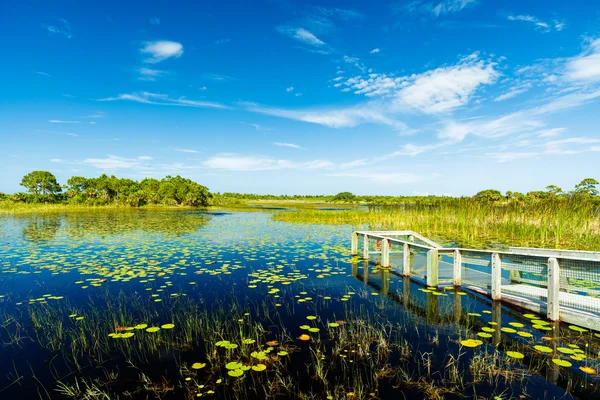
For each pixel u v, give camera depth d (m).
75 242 12.88
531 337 4.09
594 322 4.18
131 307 5.47
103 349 4.00
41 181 53.03
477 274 6.95
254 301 5.74
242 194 116.00
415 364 3.56
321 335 4.32
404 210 21.88
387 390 3.09
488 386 3.12
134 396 3.05
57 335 4.40
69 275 7.58
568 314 4.46
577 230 11.56
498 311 5.09
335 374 3.38
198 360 3.71
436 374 3.35
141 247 11.65
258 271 7.93
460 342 4.05
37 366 3.62
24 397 3.06
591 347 3.79
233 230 17.69
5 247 11.62
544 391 3.03
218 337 4.28
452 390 3.06
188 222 23.22
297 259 9.45
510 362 3.55
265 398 2.99
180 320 4.88
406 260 7.29
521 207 15.00
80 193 51.66
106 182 53.12
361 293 6.16
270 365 3.58
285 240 13.61
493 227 14.28
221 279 7.23
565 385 3.12
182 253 10.46
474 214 15.48
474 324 4.60
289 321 4.81
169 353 3.88
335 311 5.20
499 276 5.52
